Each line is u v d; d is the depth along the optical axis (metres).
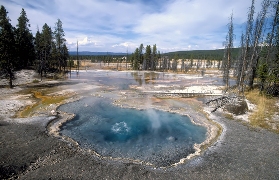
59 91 32.41
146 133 16.77
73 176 9.95
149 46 91.19
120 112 22.52
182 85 43.97
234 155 12.47
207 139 15.27
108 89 36.62
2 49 30.58
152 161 12.16
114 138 15.64
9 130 15.47
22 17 49.47
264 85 29.09
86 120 19.59
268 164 11.34
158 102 27.05
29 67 52.41
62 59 57.25
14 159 11.16
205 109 23.33
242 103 23.95
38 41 53.12
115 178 9.95
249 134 15.66
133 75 67.75
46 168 10.59
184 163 11.73
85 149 13.48
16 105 22.55
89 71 78.56
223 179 10.04
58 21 52.28
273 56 26.16
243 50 33.28
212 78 62.06
